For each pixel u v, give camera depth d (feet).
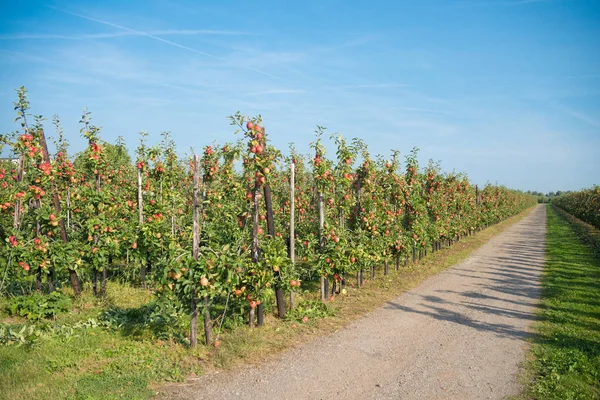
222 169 38.81
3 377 15.28
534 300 29.84
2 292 25.29
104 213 29.25
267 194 23.38
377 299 29.66
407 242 41.19
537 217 146.00
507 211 113.50
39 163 25.91
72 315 22.99
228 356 18.25
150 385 15.75
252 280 21.12
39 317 22.27
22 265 23.43
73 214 31.32
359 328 23.26
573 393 15.43
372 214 34.14
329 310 25.86
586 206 102.01
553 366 17.89
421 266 43.80
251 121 22.04
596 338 21.33
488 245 64.34
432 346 20.58
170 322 21.52
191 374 16.88
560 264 45.16
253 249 21.89
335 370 17.60
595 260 46.26
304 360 18.60
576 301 28.86
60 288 26.86
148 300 26.50
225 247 19.54
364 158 34.37
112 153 49.70
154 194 33.63
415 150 45.16
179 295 19.38
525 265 45.44
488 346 20.59
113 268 32.86
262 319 22.75
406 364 18.33
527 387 16.08
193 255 18.95
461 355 19.40
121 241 28.55
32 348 18.15
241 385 16.07
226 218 36.42
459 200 65.21
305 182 48.47
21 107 24.99
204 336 20.51
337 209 34.06
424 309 27.40
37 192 25.04
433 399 15.17
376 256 33.40
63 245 25.09
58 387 14.93
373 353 19.58
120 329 21.25
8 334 19.58
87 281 29.50
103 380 15.66
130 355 18.12
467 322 24.61
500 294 31.81
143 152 32.07
